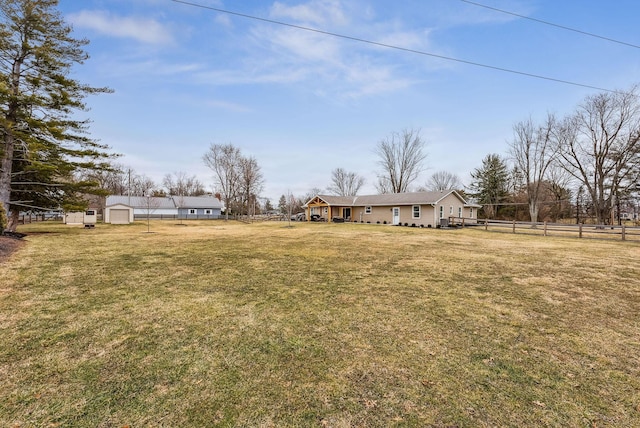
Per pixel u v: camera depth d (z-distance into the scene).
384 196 27.75
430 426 1.85
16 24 12.88
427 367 2.55
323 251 9.00
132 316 3.65
